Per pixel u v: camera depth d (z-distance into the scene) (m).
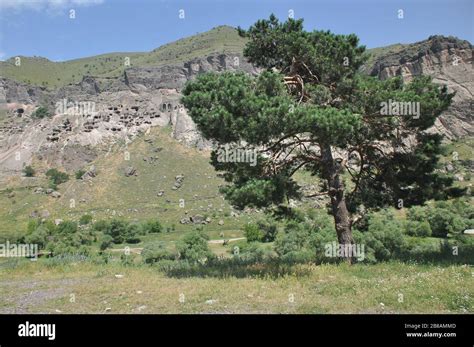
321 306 10.47
